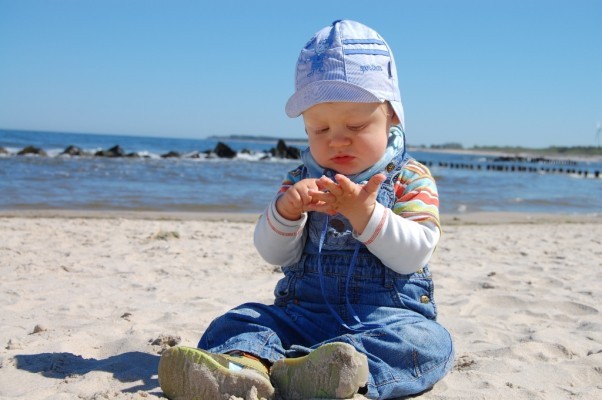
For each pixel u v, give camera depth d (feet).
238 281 16.42
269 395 6.51
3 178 49.67
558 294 14.99
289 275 8.14
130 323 11.41
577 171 140.77
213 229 27.12
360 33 7.49
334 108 7.19
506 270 18.58
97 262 18.43
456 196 53.16
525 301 14.03
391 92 7.46
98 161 83.15
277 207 7.54
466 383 8.23
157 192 45.27
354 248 7.71
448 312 13.07
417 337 7.37
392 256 7.22
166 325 11.25
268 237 7.69
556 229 31.78
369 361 7.13
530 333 11.19
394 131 8.05
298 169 8.44
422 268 7.94
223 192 47.67
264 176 68.74
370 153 7.44
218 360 6.61
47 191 41.91
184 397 6.63
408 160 8.13
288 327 7.68
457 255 21.80
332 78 7.22
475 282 16.38
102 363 8.57
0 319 11.67
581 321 12.41
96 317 12.09
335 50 7.29
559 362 9.39
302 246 8.01
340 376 6.43
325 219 7.80
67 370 8.32
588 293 15.19
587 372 8.95
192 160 102.27
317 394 6.55
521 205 47.96
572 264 20.11
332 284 7.69
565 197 57.47
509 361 9.27
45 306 12.93
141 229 26.07
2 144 140.77
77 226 26.18
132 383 7.73
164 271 17.39
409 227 7.22
